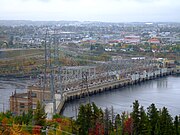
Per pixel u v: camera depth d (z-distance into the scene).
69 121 170.00
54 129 143.38
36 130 137.00
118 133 159.62
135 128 153.38
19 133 129.50
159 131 146.88
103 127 158.50
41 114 153.50
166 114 152.62
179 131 148.38
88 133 153.75
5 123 140.88
